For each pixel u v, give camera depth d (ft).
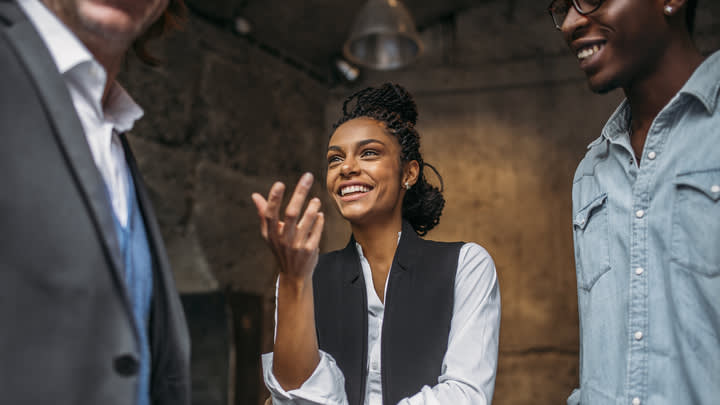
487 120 18.26
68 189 2.67
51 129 2.73
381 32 14.40
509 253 17.10
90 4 3.06
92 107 3.31
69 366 2.48
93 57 3.23
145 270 3.40
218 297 14.57
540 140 17.72
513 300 16.72
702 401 3.68
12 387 2.36
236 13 16.33
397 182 5.20
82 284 2.58
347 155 5.11
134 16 3.17
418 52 15.19
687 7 4.19
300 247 4.00
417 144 5.52
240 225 15.60
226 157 15.65
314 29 17.74
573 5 4.23
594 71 4.21
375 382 4.71
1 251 2.43
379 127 5.23
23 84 2.70
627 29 4.00
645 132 4.43
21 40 2.79
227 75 16.17
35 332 2.45
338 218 18.17
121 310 2.73
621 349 4.20
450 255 5.06
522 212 17.30
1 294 2.40
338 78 19.30
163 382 3.55
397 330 4.75
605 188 4.62
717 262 3.75
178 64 14.84
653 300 4.05
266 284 15.88
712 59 4.09
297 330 4.29
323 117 19.21
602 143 4.88
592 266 4.56
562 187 17.21
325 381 4.41
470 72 18.74
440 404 4.13
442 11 19.13
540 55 18.34
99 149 3.29
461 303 4.83
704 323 3.77
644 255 4.14
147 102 13.85
